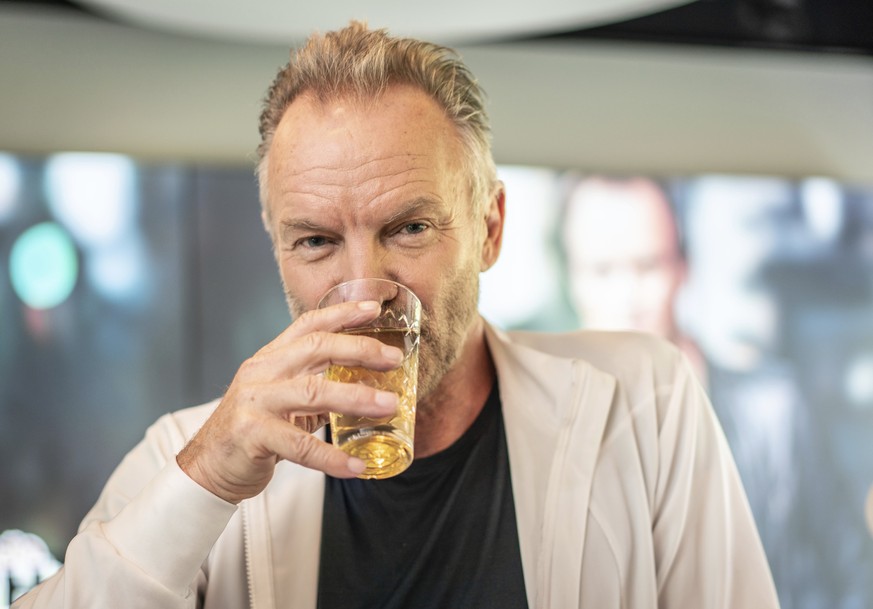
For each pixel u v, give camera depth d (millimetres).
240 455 1159
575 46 3814
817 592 3475
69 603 1209
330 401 1104
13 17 3520
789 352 3605
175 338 3291
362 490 1427
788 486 3527
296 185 1310
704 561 1470
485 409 1504
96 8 3459
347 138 1300
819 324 3641
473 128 1439
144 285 3303
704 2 3664
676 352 1626
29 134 3463
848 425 3590
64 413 3201
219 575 1432
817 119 3953
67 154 3332
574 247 3545
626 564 1443
